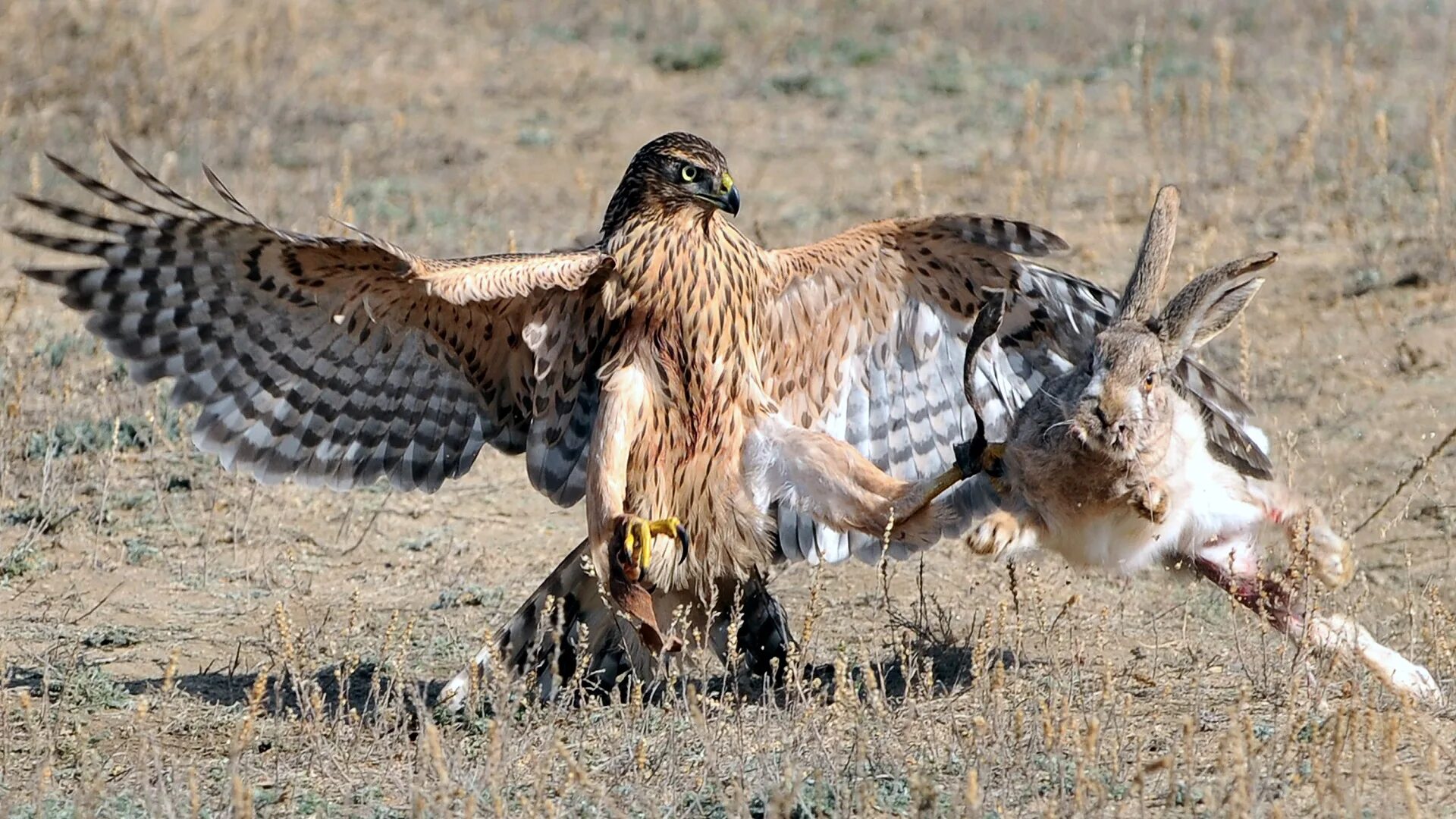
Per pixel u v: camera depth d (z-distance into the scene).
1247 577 11.12
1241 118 24.61
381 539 14.55
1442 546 13.38
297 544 14.37
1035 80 27.03
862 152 24.41
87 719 10.88
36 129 23.45
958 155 24.02
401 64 28.11
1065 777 9.46
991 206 21.48
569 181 23.55
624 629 11.32
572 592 11.30
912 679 11.44
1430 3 30.03
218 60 26.62
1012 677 10.97
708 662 12.02
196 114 24.38
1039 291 11.95
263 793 9.70
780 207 22.14
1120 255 19.83
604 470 11.10
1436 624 11.06
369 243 10.70
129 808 9.45
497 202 22.36
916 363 12.30
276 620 11.02
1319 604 11.16
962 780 9.48
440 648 12.27
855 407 12.34
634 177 11.48
